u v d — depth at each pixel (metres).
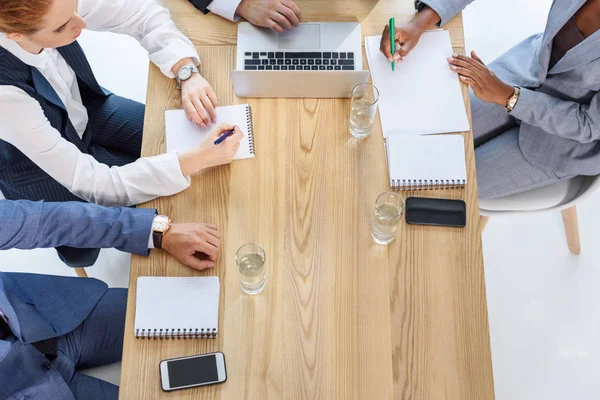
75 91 1.80
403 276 1.36
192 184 1.46
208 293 1.34
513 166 1.80
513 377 2.13
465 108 1.53
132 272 1.37
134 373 1.28
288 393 1.26
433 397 1.27
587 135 1.61
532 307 2.23
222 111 1.52
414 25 1.59
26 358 1.45
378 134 1.50
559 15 1.58
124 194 1.45
